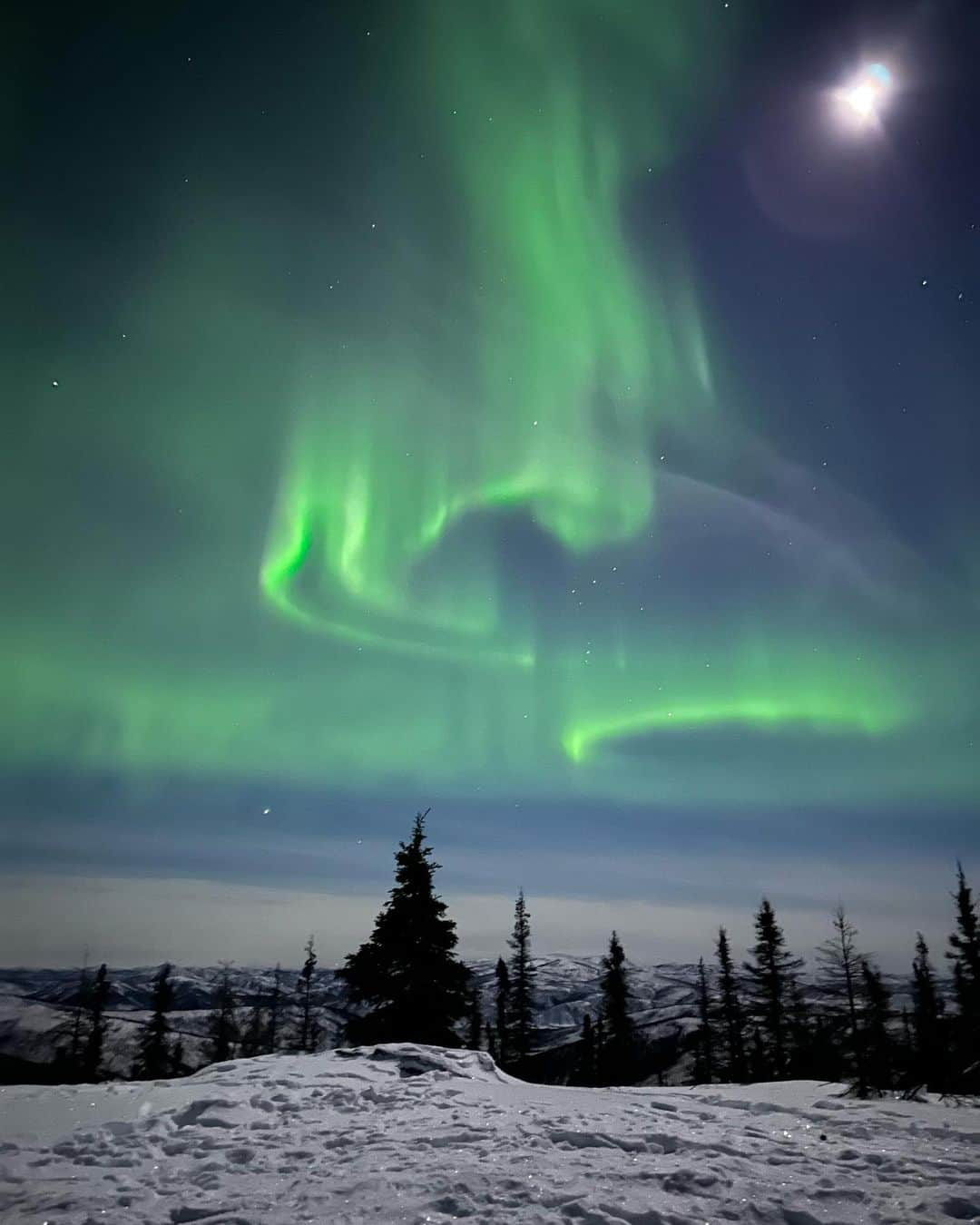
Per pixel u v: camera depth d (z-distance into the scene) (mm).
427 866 29578
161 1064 43750
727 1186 6453
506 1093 10641
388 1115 9281
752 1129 8477
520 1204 6062
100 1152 7789
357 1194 6359
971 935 37562
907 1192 6324
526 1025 42594
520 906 44625
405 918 28766
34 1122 8930
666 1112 9500
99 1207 6219
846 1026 26031
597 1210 5867
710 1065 47438
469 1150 7695
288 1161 7461
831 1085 12445
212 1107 9570
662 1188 6414
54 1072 49562
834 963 33938
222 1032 53688
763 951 38562
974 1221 5695
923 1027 22906
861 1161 7211
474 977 29344
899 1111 9531
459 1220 5754
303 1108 9727
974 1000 31312
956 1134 8234
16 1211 6137
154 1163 7453
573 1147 7773
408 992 27688
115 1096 10297
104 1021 51844
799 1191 6340
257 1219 5852
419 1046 13344
